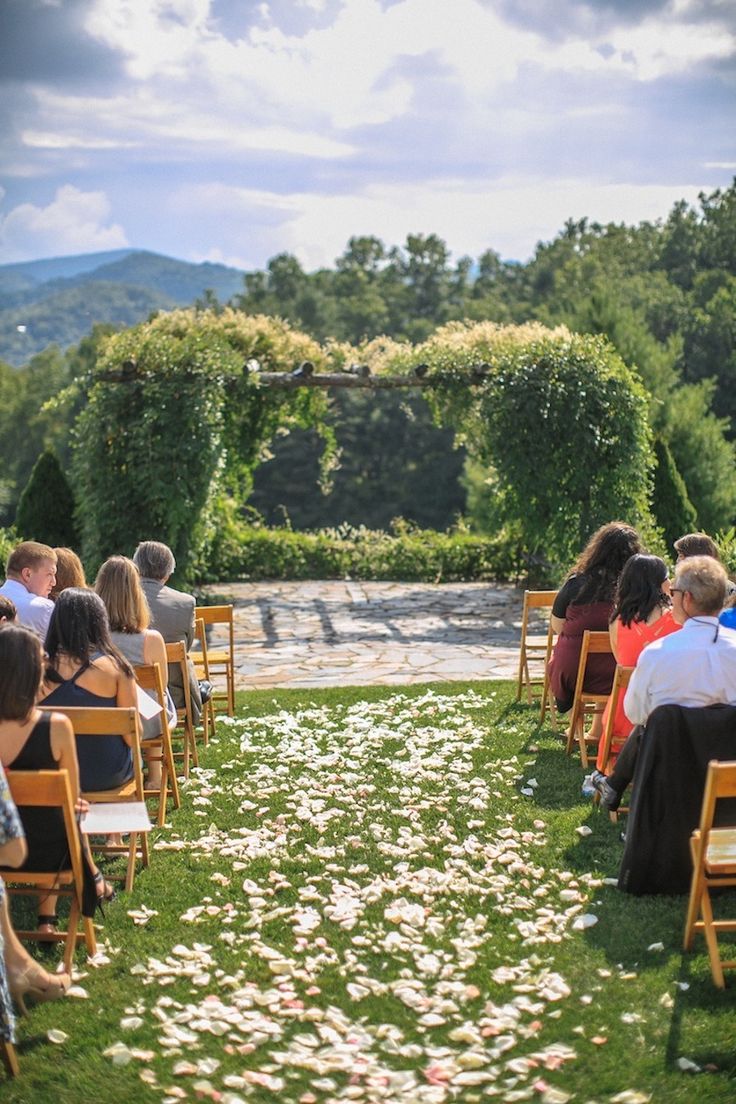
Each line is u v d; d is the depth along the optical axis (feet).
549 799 19.75
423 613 45.62
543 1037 11.91
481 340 47.96
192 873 16.60
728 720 14.80
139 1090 11.04
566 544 46.24
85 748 15.84
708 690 14.96
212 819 19.06
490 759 22.43
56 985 12.81
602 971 13.23
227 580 56.80
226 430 50.11
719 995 12.67
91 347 192.24
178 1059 11.55
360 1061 11.46
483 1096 10.88
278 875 16.26
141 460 44.34
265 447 54.24
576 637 21.65
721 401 137.49
